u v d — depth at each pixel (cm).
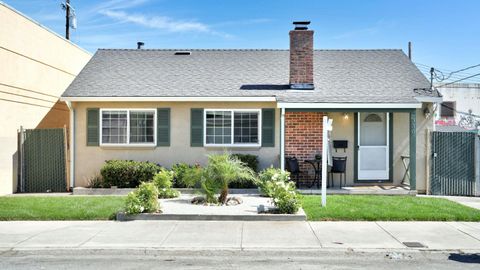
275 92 1360
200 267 617
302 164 1355
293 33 1402
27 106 1382
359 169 1375
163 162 1370
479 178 1271
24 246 708
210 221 898
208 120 1379
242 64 1588
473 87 2652
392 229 824
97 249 695
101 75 1481
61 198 1132
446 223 875
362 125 1380
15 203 1036
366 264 633
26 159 1361
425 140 1323
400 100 1245
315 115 1358
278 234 789
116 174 1284
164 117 1370
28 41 1381
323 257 671
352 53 1680
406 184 1355
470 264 630
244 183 1291
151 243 728
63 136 1367
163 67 1552
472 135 1279
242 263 638
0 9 1237
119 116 1378
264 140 1363
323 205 998
